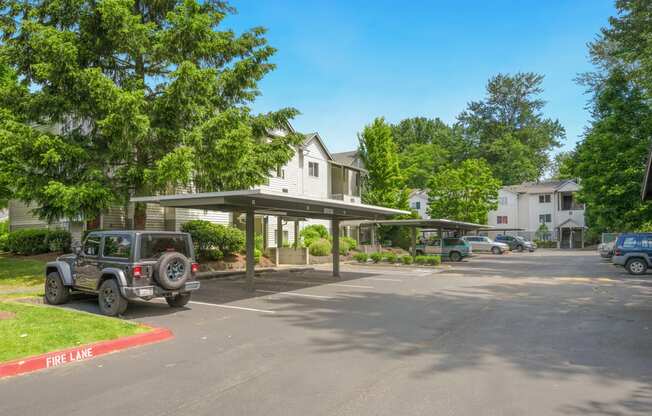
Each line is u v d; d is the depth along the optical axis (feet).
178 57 54.24
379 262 90.99
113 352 23.15
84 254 34.91
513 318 32.76
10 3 50.70
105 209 50.98
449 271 74.28
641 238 66.95
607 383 18.28
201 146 51.11
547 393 17.08
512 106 260.21
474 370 19.98
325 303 39.63
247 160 56.80
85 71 46.62
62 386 17.95
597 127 78.64
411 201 207.10
